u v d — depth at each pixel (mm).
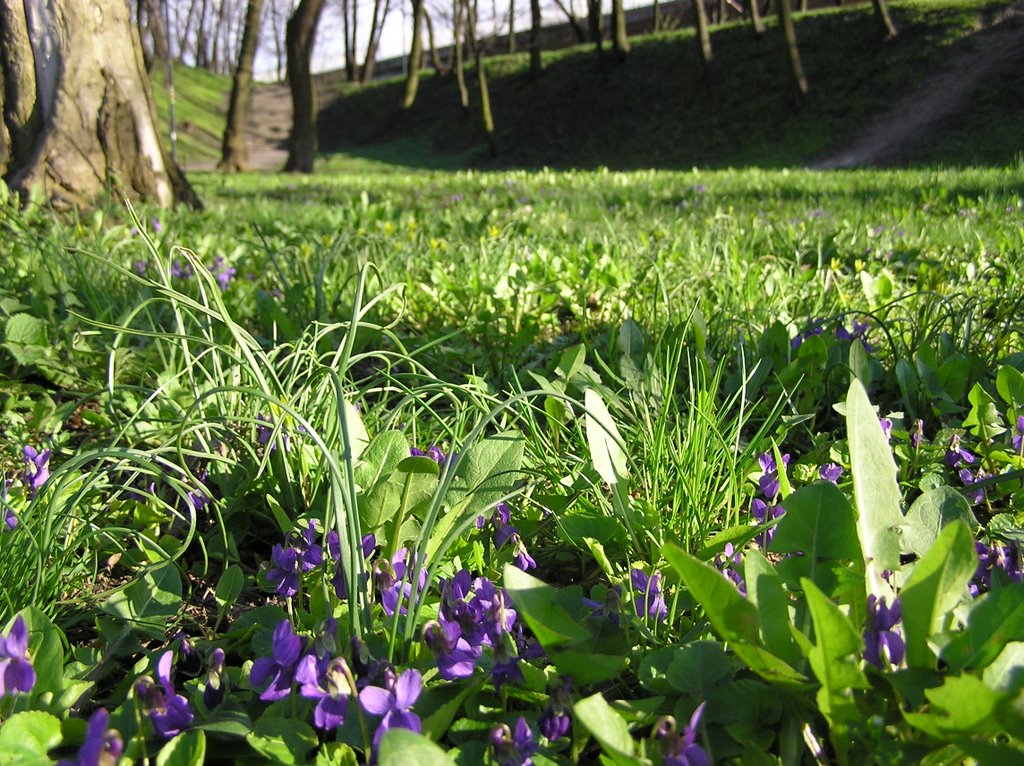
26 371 3238
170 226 6395
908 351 3305
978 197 9344
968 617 1271
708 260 4988
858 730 1202
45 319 3535
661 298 3977
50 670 1399
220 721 1275
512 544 1861
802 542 1473
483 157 38531
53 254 4043
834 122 28500
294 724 1288
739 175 16562
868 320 3592
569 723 1236
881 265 5250
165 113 49531
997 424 2479
